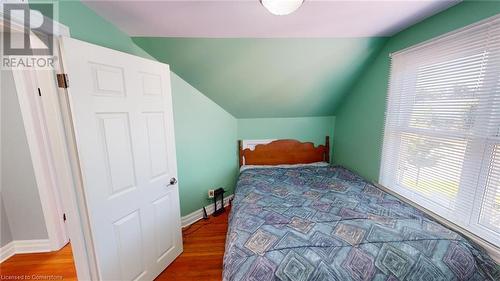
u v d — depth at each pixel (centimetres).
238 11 139
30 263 191
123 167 144
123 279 150
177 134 236
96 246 130
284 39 191
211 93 255
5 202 193
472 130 135
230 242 135
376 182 229
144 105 157
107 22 154
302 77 238
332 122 319
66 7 119
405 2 132
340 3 131
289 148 313
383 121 213
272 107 285
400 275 114
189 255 205
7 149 185
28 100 180
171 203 190
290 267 112
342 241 127
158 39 186
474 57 130
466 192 140
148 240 168
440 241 126
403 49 179
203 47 195
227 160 300
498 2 116
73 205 124
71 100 114
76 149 121
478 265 121
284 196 194
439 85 154
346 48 204
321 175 252
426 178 169
